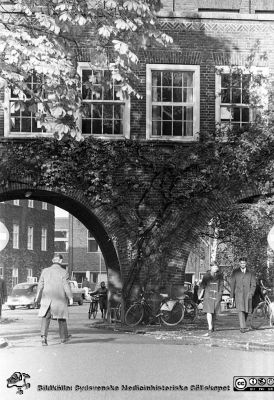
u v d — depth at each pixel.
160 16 28.34
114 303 30.64
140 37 19.75
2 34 17.84
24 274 75.69
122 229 27.81
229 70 28.36
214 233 38.22
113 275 30.88
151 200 27.86
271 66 28.75
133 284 27.86
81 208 29.62
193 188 27.77
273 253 37.88
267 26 28.80
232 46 28.66
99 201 27.62
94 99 28.17
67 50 20.23
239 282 23.67
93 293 37.03
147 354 16.98
